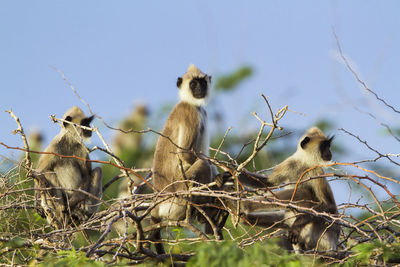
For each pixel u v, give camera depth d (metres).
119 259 19.33
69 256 16.17
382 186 17.66
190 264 15.39
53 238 20.23
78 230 19.58
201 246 15.91
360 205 19.61
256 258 15.10
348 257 17.89
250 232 23.86
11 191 20.17
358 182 18.19
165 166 26.42
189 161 26.08
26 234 20.20
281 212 25.48
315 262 18.11
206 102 28.72
